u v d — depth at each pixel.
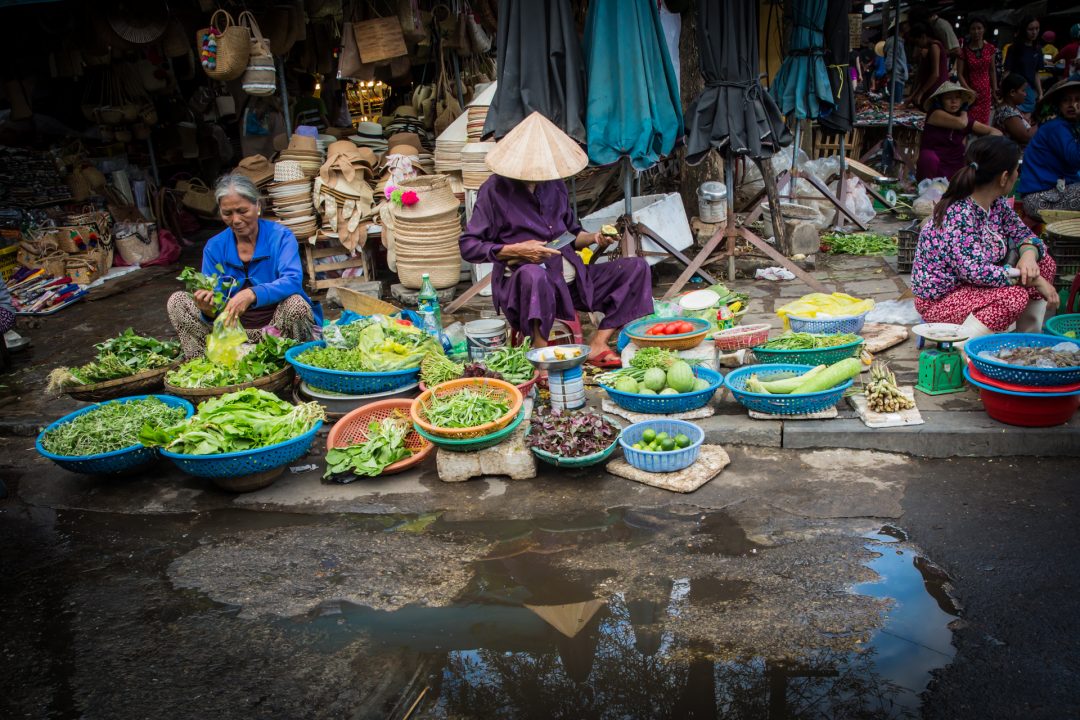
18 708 2.60
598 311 5.18
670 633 2.75
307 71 9.41
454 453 3.94
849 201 9.02
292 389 4.87
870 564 3.05
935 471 3.72
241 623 2.98
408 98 12.40
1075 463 3.70
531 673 2.60
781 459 3.94
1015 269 4.22
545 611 2.93
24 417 4.98
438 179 6.59
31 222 8.35
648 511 3.57
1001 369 3.68
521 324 4.77
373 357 4.51
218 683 2.66
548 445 3.84
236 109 11.95
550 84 5.67
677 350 4.52
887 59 13.09
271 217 7.34
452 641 2.79
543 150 4.62
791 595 2.90
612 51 5.56
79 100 10.20
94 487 4.18
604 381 4.40
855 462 3.85
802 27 7.49
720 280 6.98
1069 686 2.37
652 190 9.12
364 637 2.85
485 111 6.65
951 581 2.92
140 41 7.46
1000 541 3.13
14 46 9.07
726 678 2.51
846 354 4.42
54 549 3.61
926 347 4.75
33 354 6.22
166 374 4.64
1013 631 2.63
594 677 2.56
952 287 4.47
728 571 3.08
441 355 4.62
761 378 4.27
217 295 4.65
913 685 2.42
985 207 4.33
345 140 7.53
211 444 3.77
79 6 7.87
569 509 3.65
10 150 8.98
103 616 3.08
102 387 4.55
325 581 3.21
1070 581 2.86
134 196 9.65
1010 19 16.58
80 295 7.69
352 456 4.03
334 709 2.50
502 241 4.86
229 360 4.60
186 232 10.86
